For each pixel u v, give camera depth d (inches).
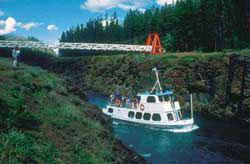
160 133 1337.4
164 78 2364.7
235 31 2768.2
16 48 1042.1
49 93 745.0
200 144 1164.5
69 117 604.7
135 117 1503.4
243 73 1781.5
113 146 610.2
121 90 2849.4
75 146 482.6
